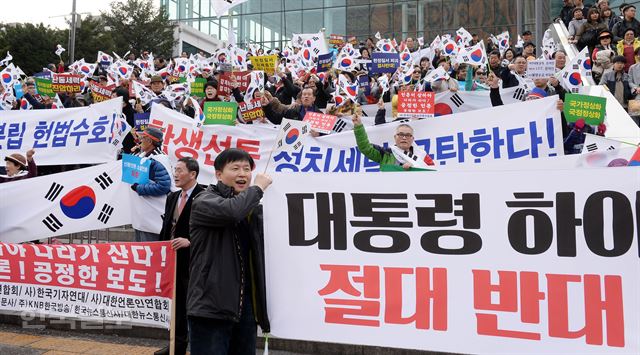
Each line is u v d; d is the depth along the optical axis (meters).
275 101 9.04
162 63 16.67
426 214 4.01
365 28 33.16
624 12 14.83
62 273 6.29
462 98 9.60
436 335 3.93
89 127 8.70
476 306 3.87
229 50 12.22
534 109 6.91
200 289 3.82
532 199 3.82
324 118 7.66
